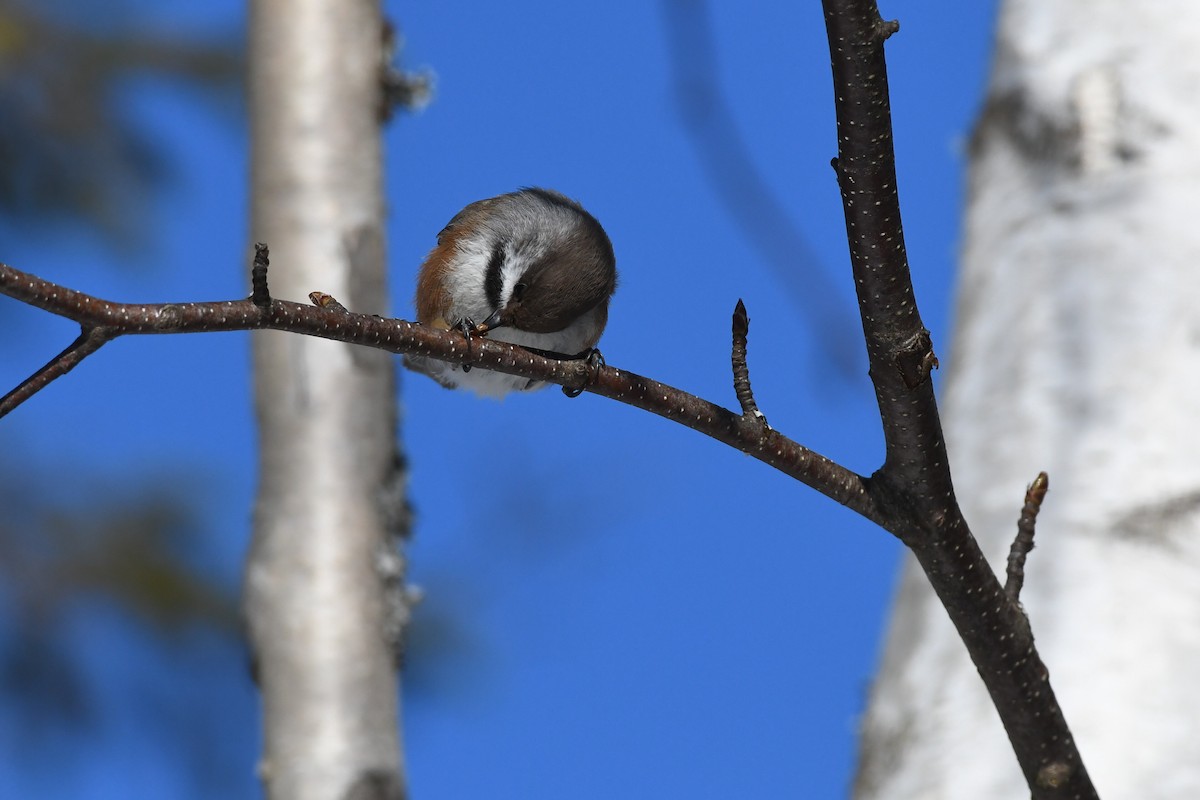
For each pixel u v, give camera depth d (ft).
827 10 20.86
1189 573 25.55
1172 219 28.48
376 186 35.42
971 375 29.19
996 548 26.61
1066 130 30.09
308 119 35.22
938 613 27.07
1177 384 26.99
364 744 31.53
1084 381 27.58
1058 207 29.58
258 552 32.86
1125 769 24.07
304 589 32.37
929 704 25.99
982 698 25.57
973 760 24.95
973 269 30.71
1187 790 23.75
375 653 32.24
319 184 34.88
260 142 35.32
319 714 31.63
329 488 32.86
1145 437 26.66
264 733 32.01
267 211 34.91
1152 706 24.52
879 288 22.26
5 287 19.54
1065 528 26.32
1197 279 27.81
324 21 35.65
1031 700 23.32
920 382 22.59
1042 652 25.43
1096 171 29.50
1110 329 27.89
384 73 36.09
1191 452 26.37
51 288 19.81
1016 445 27.61
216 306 21.29
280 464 33.09
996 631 23.25
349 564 32.58
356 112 35.50
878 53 21.03
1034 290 29.01
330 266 34.42
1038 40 31.55
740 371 24.17
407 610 33.14
